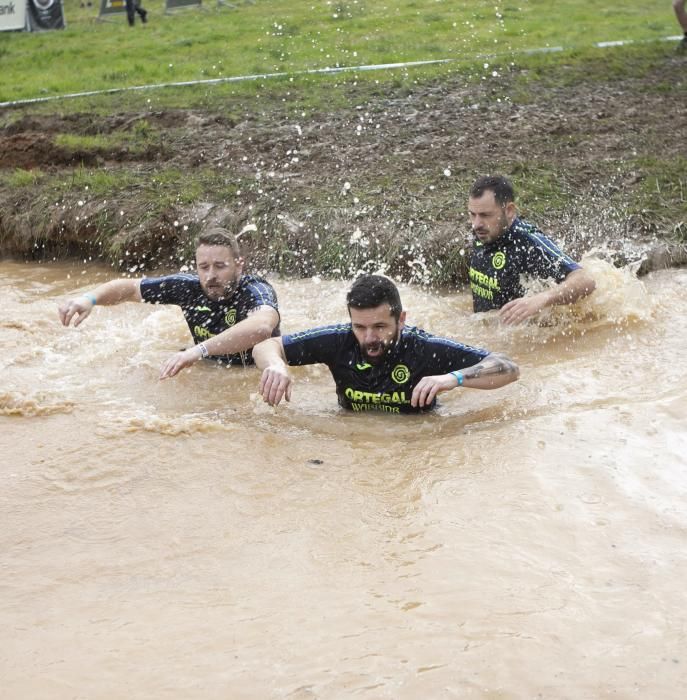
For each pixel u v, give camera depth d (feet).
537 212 25.81
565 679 9.14
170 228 27.50
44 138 34.17
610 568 10.96
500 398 16.46
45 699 9.14
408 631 9.92
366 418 16.03
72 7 81.10
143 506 13.04
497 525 11.98
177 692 9.13
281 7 68.54
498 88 39.14
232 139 34.47
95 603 10.78
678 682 9.07
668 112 34.60
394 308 15.20
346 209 26.84
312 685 9.14
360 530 12.07
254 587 10.93
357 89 40.55
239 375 18.25
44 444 15.17
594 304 20.57
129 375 18.37
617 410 15.40
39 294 24.84
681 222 24.93
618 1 65.10
